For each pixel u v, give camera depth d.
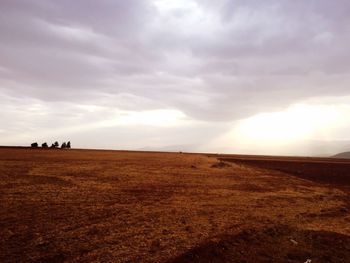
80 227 11.73
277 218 14.23
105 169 34.12
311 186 27.36
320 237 11.37
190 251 9.23
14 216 12.88
